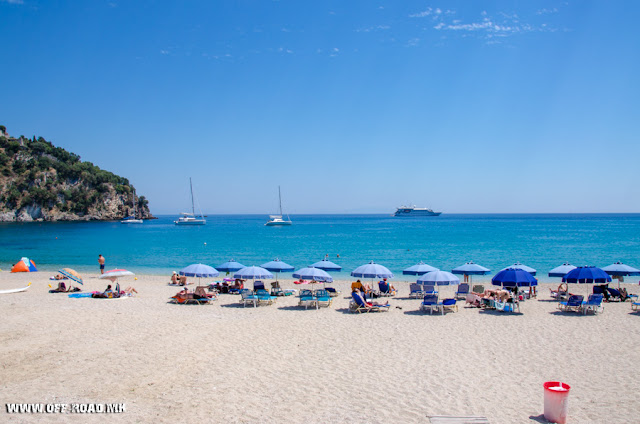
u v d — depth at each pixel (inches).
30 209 7012.8
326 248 2187.5
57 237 3287.4
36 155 7632.9
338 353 479.8
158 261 1676.9
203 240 2910.9
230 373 410.0
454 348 501.4
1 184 6904.5
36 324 586.2
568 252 1893.5
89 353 461.7
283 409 330.6
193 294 779.4
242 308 736.3
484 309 729.0
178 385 377.1
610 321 636.7
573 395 364.5
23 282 1095.6
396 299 843.4
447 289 1045.8
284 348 497.0
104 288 1003.9
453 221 7578.7
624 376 408.5
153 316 652.1
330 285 1070.4
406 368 431.2
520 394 365.4
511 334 564.7
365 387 379.2
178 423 303.6
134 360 442.3
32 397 343.0
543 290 968.9
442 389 375.9
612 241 2529.5
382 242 2588.6
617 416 322.3
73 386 369.4
